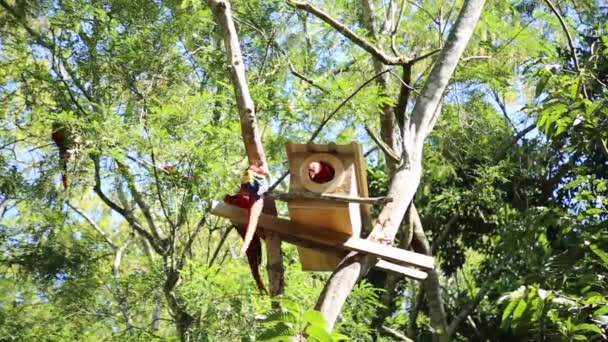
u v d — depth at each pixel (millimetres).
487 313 16562
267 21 13234
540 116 8820
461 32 7980
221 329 9562
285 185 13211
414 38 14617
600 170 14938
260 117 12258
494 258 15922
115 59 12281
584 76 8062
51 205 12305
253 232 6320
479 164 16938
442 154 17047
